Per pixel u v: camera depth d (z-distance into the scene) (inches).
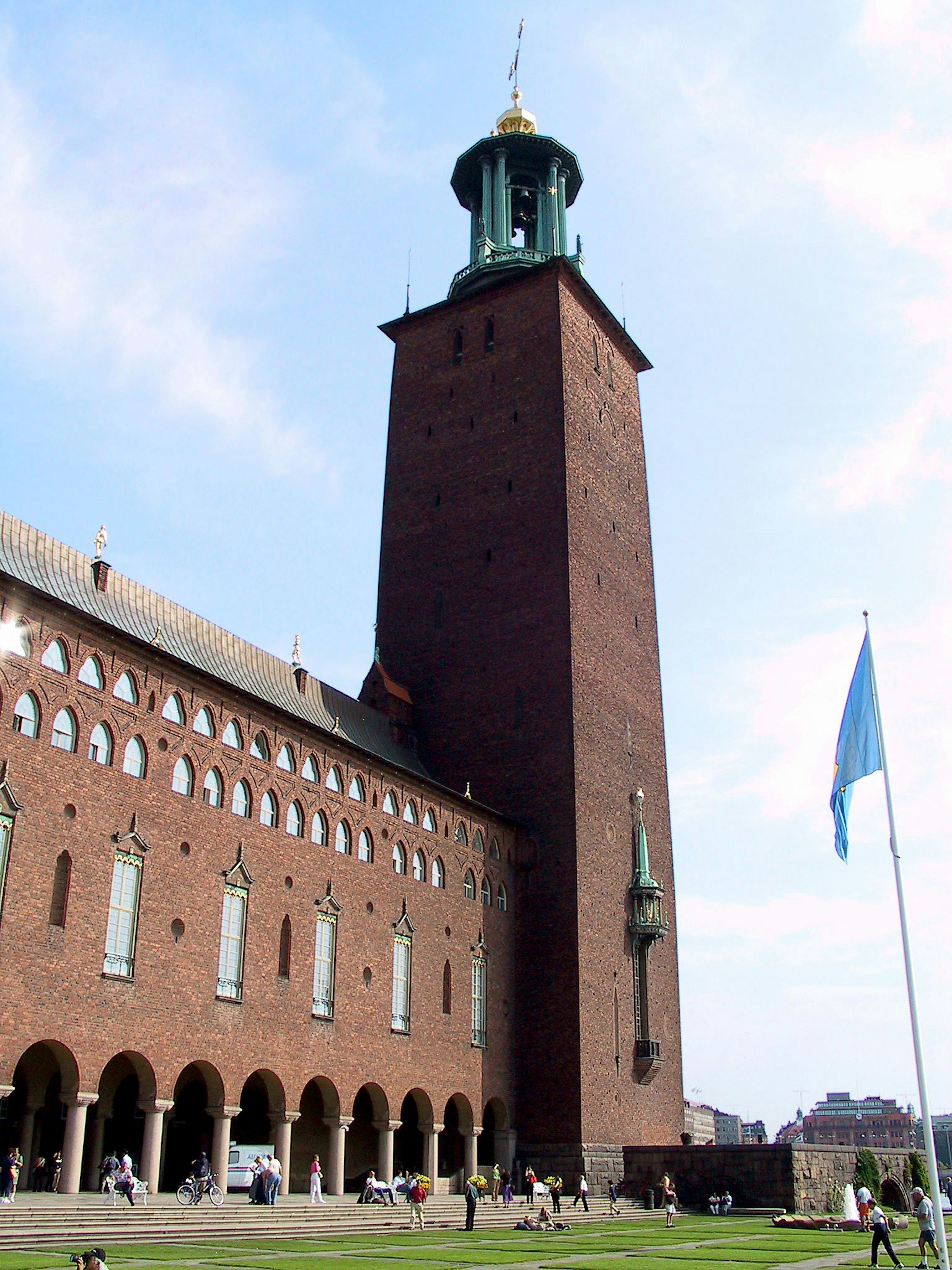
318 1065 1935.3
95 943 1566.2
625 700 2970.0
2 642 1513.3
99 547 1921.8
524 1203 2192.4
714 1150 2389.3
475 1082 2337.6
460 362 3225.9
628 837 2837.1
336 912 2047.2
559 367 3034.0
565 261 3105.3
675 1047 2859.3
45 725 1555.1
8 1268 1003.3
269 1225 1534.2
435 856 2351.1
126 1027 1588.3
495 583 2920.8
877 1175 2620.6
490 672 2839.6
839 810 1445.6
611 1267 1181.1
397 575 3095.5
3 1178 1396.4
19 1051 1429.6
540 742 2706.7
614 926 2682.1
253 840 1891.0
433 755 2837.1
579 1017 2461.9
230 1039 1764.3
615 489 3196.4
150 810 1700.3
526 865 2630.4
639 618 3154.5
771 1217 2208.4
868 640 1434.5
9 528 1728.6
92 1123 1823.3
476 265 3336.6
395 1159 2404.0
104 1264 907.4
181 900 1724.9
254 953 1845.5
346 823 2118.6
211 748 1840.6
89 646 1649.9
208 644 2086.6
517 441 3031.5
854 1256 1393.9
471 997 2381.9
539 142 3430.1
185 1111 1988.2
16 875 1472.7
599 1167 2406.5
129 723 1694.1
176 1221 1446.9
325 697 2475.4
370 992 2094.0
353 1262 1175.0
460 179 3548.2
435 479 3137.3
